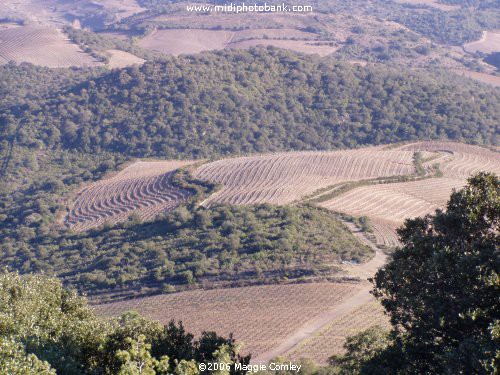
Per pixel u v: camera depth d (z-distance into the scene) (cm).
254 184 12938
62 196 14112
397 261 2836
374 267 8156
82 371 2762
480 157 15300
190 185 13012
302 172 13512
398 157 14550
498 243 2584
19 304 2970
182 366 2614
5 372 2245
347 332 6400
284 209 10500
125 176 15288
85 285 8769
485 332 2309
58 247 11125
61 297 3453
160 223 10988
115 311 7662
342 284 7594
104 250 10525
